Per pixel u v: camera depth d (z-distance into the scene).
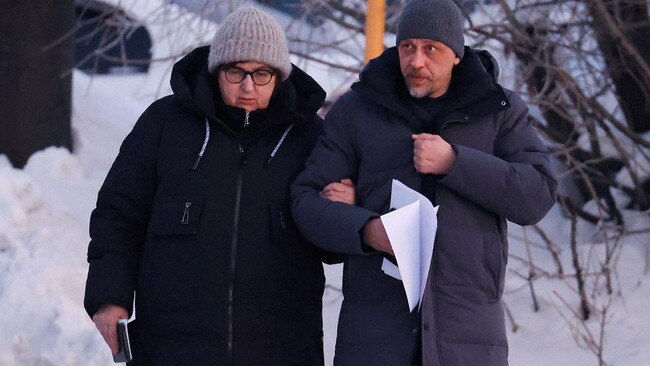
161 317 12.39
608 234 21.98
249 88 12.41
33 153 25.03
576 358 18.30
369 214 11.62
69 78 25.72
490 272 11.95
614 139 21.58
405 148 12.16
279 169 12.62
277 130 12.77
